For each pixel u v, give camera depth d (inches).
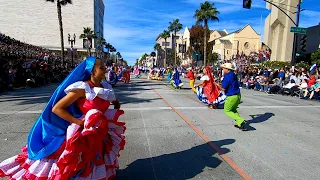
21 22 2979.8
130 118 284.8
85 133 99.3
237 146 191.0
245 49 2448.3
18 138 205.5
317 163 161.2
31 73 668.1
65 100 102.0
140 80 1107.3
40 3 2987.2
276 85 591.8
